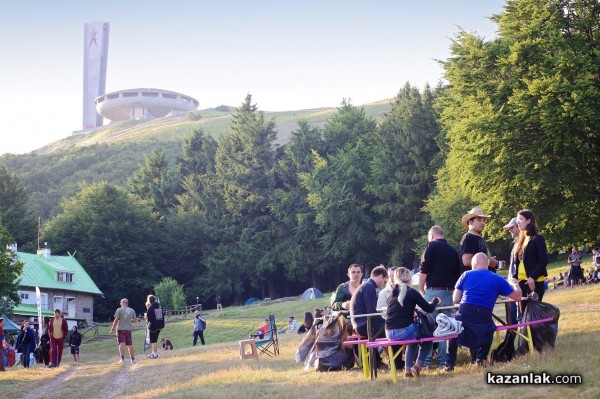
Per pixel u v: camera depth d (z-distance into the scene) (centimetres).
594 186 3634
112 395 1738
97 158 19312
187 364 2252
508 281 1373
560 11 3800
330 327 1557
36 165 19250
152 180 11181
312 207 9075
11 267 5734
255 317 6197
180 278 10194
